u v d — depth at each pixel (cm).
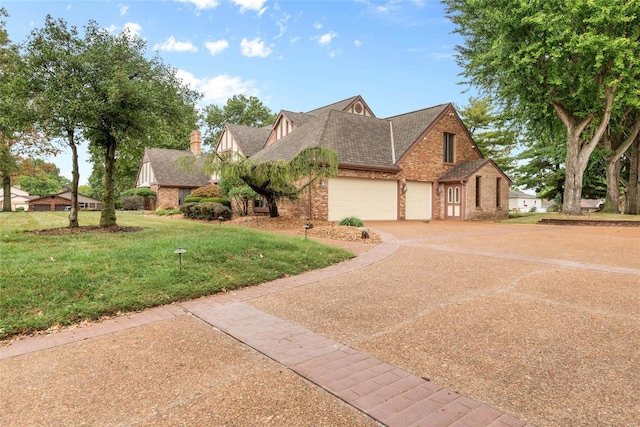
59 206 4572
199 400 288
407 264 829
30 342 409
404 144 2278
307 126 2328
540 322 456
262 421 259
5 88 918
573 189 2086
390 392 298
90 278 570
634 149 2412
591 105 1998
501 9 1877
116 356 371
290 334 429
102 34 1012
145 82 1024
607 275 708
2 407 280
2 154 2220
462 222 2120
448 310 505
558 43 1772
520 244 1144
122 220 1627
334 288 629
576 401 283
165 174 3338
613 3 1620
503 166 3591
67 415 270
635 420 257
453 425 253
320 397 292
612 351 371
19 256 672
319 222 1745
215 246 786
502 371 333
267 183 1709
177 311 514
